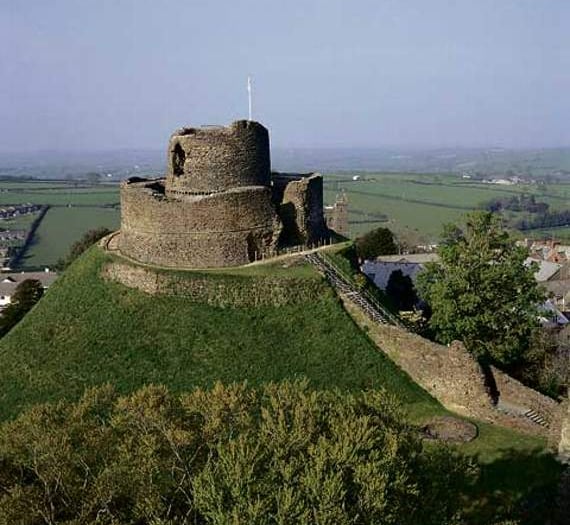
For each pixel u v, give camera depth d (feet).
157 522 70.08
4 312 249.96
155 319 162.40
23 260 509.35
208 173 181.06
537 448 128.36
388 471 74.38
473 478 117.80
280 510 66.54
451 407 145.38
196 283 165.78
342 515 66.28
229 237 174.29
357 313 162.91
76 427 83.92
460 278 171.73
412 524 77.97
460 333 171.32
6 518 71.15
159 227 176.45
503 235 177.68
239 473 69.97
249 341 156.04
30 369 156.76
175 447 80.43
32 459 78.59
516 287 173.68
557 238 636.07
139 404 86.33
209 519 73.10
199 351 154.30
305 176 226.58
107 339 159.94
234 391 90.99
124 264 175.32
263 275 165.89
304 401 83.82
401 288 254.47
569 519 104.99
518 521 96.78
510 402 147.54
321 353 153.89
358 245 370.12
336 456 72.38
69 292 179.01
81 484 79.30
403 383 149.69
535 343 186.60
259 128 186.80
